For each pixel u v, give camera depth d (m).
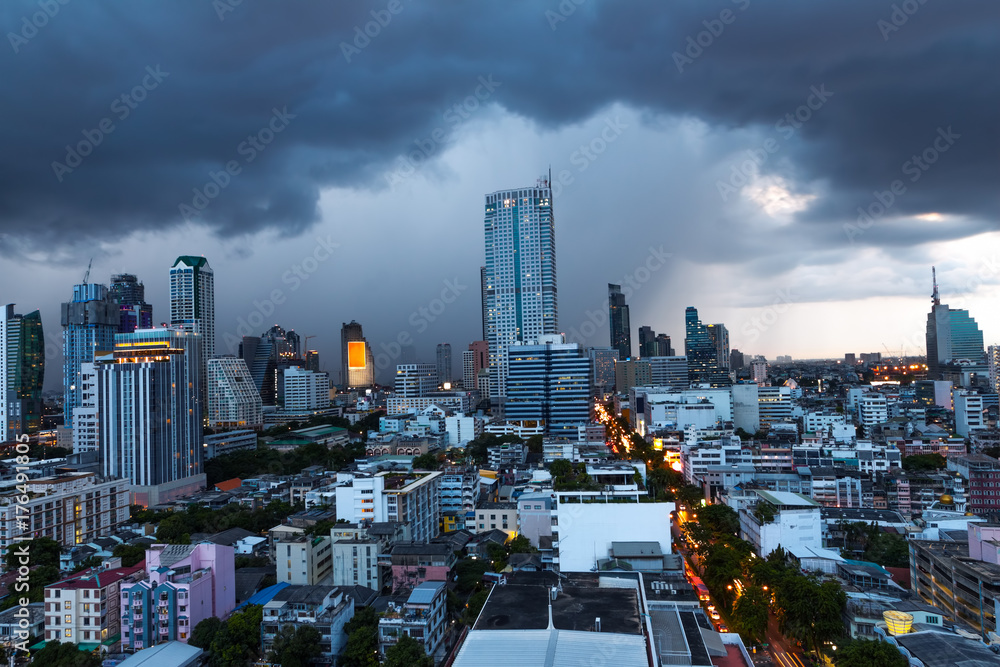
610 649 98.62
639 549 171.88
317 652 140.25
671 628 119.00
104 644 149.38
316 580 185.25
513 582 130.62
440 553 176.00
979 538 151.62
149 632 149.75
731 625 151.75
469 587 177.12
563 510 184.75
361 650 136.62
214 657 139.38
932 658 109.69
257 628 144.12
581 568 181.50
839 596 141.25
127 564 193.25
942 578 153.50
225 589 163.88
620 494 199.12
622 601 117.56
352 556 180.75
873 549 194.88
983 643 118.00
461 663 95.56
